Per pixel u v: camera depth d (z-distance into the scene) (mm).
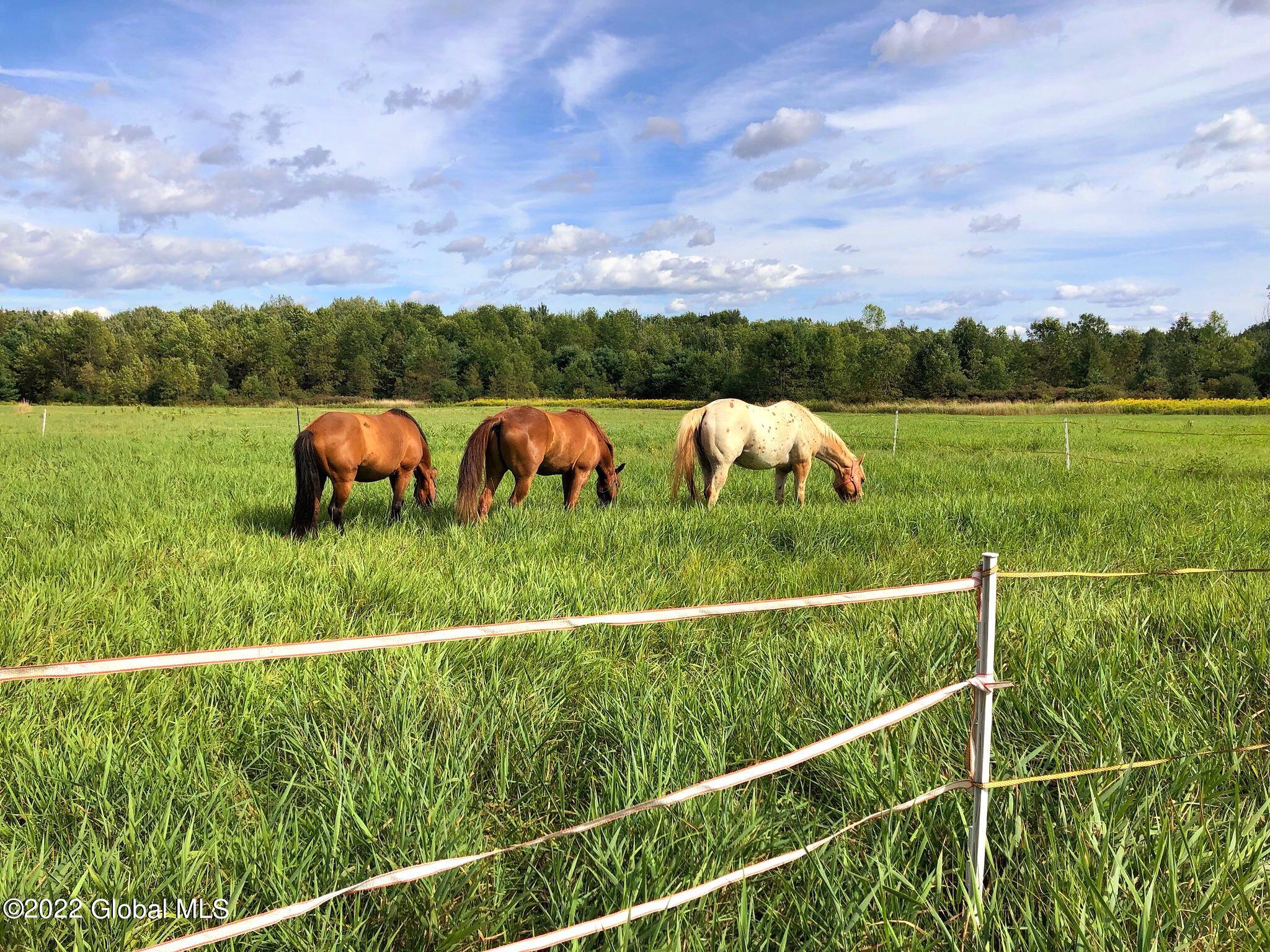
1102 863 1986
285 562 5562
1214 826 2301
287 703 3209
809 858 2180
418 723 3039
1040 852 2246
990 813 2381
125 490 9359
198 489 9930
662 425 34688
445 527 7352
